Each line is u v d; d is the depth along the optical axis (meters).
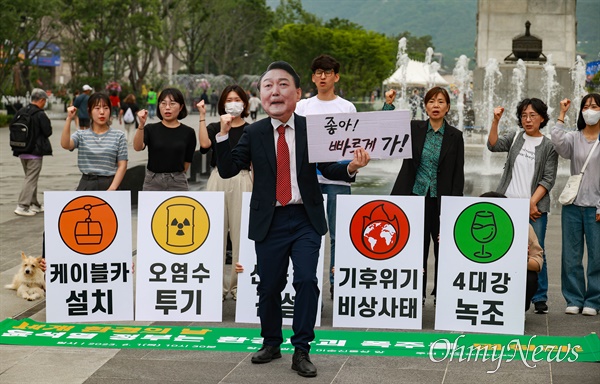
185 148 9.41
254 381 6.87
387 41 84.19
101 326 8.52
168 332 8.30
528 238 8.42
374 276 8.40
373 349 7.73
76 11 53.75
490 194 8.41
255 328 8.48
